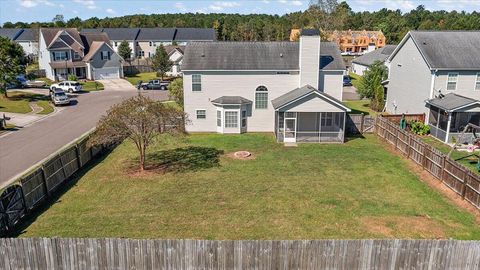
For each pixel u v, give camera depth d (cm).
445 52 3166
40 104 4306
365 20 13500
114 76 6638
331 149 2730
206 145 2822
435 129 3042
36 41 8719
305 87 3059
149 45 9175
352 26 13250
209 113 3212
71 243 1159
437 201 1844
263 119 3228
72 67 6297
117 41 9050
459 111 2784
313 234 1533
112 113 2169
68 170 2125
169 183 2072
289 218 1669
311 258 1152
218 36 11156
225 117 3150
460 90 3125
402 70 3606
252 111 3212
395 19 13112
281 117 3084
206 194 1923
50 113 3884
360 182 2094
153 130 2253
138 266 1166
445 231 1560
